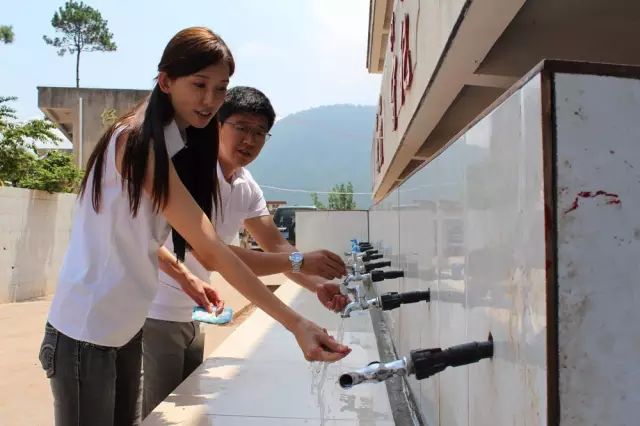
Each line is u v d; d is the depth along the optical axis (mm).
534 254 659
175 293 2119
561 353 608
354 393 1926
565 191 610
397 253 2586
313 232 7707
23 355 4691
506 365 791
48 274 8406
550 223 612
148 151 1325
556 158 611
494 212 854
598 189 610
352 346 2574
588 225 610
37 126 9438
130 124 1373
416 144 3867
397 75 3867
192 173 1766
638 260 611
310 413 1738
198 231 1366
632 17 1798
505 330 795
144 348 2133
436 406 1401
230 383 2043
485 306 914
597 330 608
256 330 2941
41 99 17516
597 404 606
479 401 953
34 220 8047
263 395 1912
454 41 1721
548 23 1880
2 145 8906
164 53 1401
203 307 2051
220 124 2119
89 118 17469
